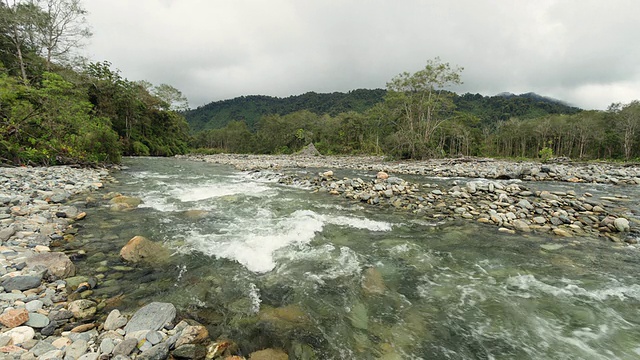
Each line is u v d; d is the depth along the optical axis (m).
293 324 3.53
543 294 4.33
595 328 3.59
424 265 5.26
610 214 8.18
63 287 3.89
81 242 5.59
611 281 4.70
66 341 2.82
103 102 32.62
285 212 8.45
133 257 4.96
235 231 6.64
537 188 12.59
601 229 7.11
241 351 3.02
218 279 4.49
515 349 3.24
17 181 9.69
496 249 6.00
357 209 9.02
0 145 13.04
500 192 10.83
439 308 3.98
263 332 3.35
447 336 3.44
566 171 17.80
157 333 3.04
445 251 5.88
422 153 31.11
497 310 3.94
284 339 3.26
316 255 5.55
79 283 4.06
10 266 4.06
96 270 4.53
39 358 2.53
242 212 8.30
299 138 65.06
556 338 3.42
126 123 35.81
